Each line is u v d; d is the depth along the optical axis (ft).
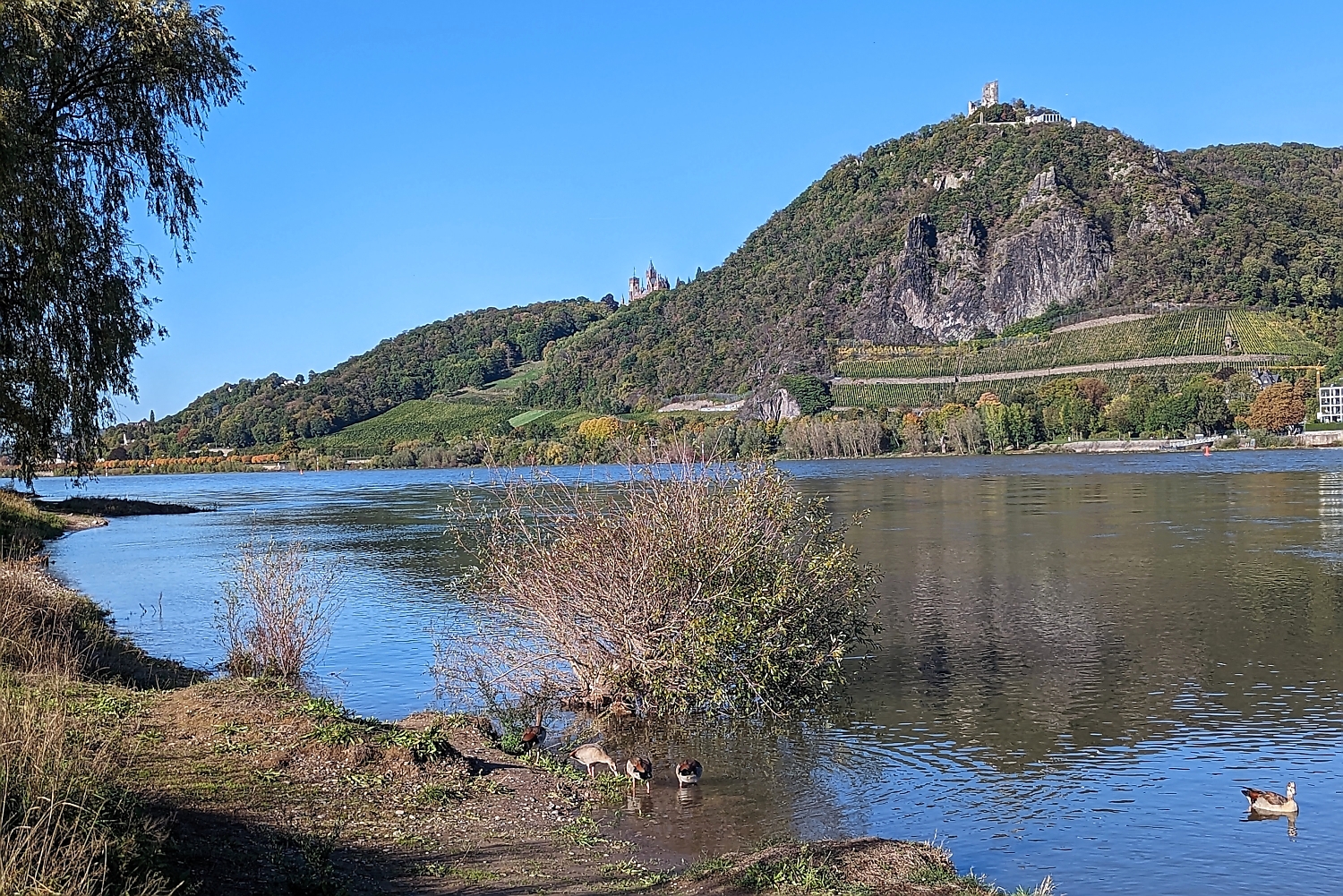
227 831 35.14
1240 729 57.47
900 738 56.24
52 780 29.14
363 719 52.39
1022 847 41.93
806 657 64.08
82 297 65.72
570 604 63.52
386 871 34.81
